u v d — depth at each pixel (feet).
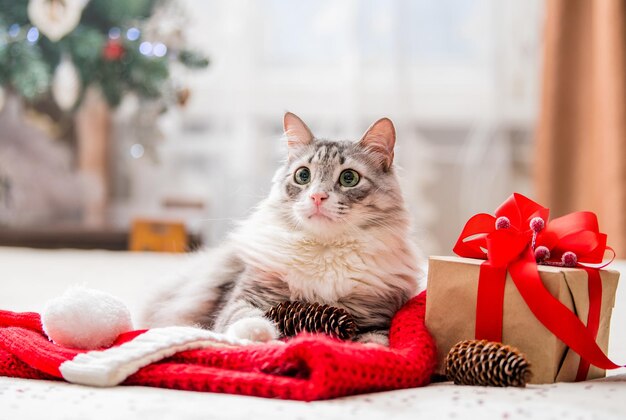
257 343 4.74
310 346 4.10
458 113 16.69
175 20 15.78
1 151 16.37
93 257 12.85
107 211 17.12
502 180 16.40
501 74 16.47
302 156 6.50
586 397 4.10
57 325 5.07
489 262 4.97
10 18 14.49
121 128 17.24
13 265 11.57
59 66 14.62
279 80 16.94
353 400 4.04
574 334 4.64
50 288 9.35
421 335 5.00
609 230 14.57
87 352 4.74
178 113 16.75
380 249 5.98
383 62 16.55
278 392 4.07
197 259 7.29
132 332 5.08
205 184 17.01
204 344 4.68
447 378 4.90
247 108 16.75
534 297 4.70
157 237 15.19
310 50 16.97
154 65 14.83
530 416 3.67
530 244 5.12
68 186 16.62
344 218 5.94
